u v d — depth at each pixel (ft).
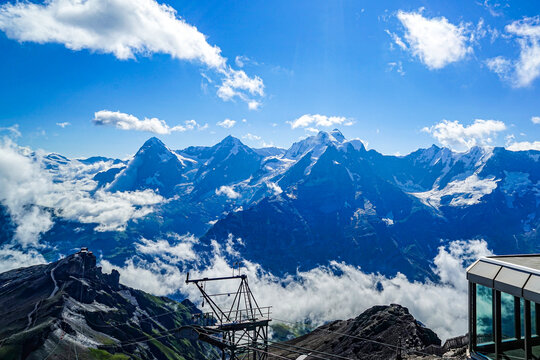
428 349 231.09
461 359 181.47
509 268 90.63
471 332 98.63
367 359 340.18
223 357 203.31
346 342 433.89
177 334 213.25
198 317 217.56
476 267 99.60
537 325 81.87
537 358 81.41
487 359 92.73
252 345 204.44
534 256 101.35
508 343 87.97
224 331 205.87
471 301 99.19
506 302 89.04
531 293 80.64
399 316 444.55
